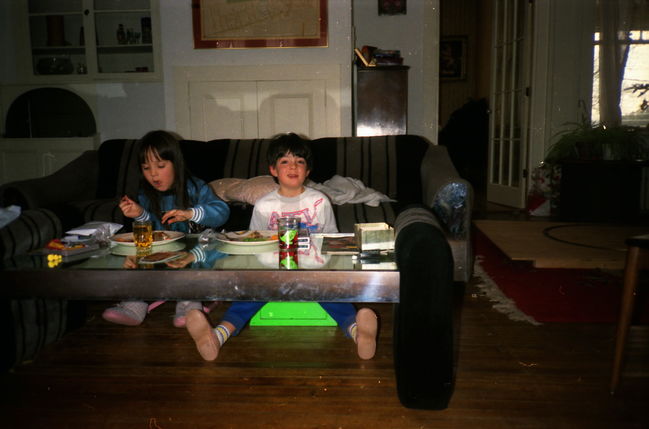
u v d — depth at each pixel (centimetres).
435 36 425
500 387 137
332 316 165
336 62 334
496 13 504
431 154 262
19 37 385
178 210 168
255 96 339
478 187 649
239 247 143
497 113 515
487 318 193
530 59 444
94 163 265
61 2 393
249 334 176
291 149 175
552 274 253
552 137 443
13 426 119
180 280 113
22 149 374
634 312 197
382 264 120
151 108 392
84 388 137
